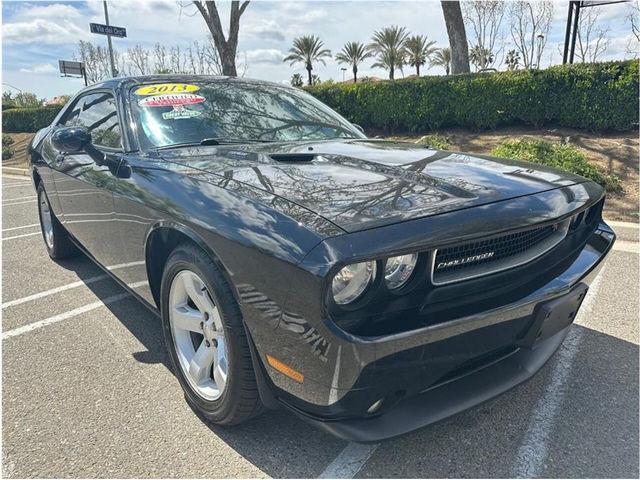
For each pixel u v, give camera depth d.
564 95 9.09
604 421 2.16
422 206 1.77
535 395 2.36
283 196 1.84
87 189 3.04
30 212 7.32
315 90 11.98
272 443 2.07
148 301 2.65
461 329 1.70
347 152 2.50
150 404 2.35
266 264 1.66
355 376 1.56
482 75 9.90
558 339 2.37
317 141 2.89
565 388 2.41
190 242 2.07
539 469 1.90
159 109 2.92
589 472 1.88
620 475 1.86
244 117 3.04
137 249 2.51
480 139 9.70
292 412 1.80
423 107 10.54
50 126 4.43
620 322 3.09
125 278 2.84
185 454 2.01
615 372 2.54
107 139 3.02
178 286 2.26
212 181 2.10
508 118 9.80
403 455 1.99
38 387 2.51
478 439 2.07
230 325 1.88
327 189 1.89
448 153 2.61
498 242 1.86
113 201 2.67
